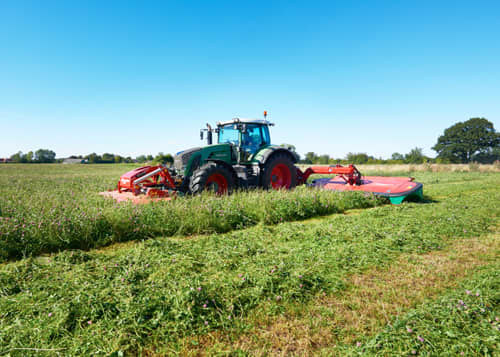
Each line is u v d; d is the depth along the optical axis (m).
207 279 3.25
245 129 8.77
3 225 4.45
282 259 3.83
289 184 9.73
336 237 4.87
